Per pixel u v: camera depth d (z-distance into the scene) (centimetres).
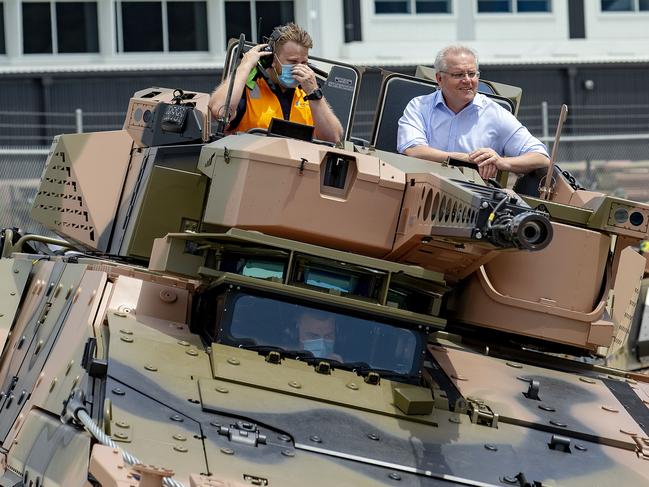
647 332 1586
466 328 1074
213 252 966
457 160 1089
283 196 951
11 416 948
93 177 1204
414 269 931
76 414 780
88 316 922
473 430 884
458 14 3291
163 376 844
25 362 994
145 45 3269
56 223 1218
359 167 960
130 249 1088
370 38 3238
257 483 748
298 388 869
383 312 925
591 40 3344
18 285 1121
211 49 3284
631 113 3238
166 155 1102
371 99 3123
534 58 3278
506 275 1021
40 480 805
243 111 1120
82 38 3234
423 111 1174
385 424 860
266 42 1198
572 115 3216
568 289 1019
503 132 1161
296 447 805
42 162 2509
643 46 3341
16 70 3045
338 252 926
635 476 866
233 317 915
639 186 2697
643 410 971
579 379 1004
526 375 989
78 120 2609
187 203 1088
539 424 909
